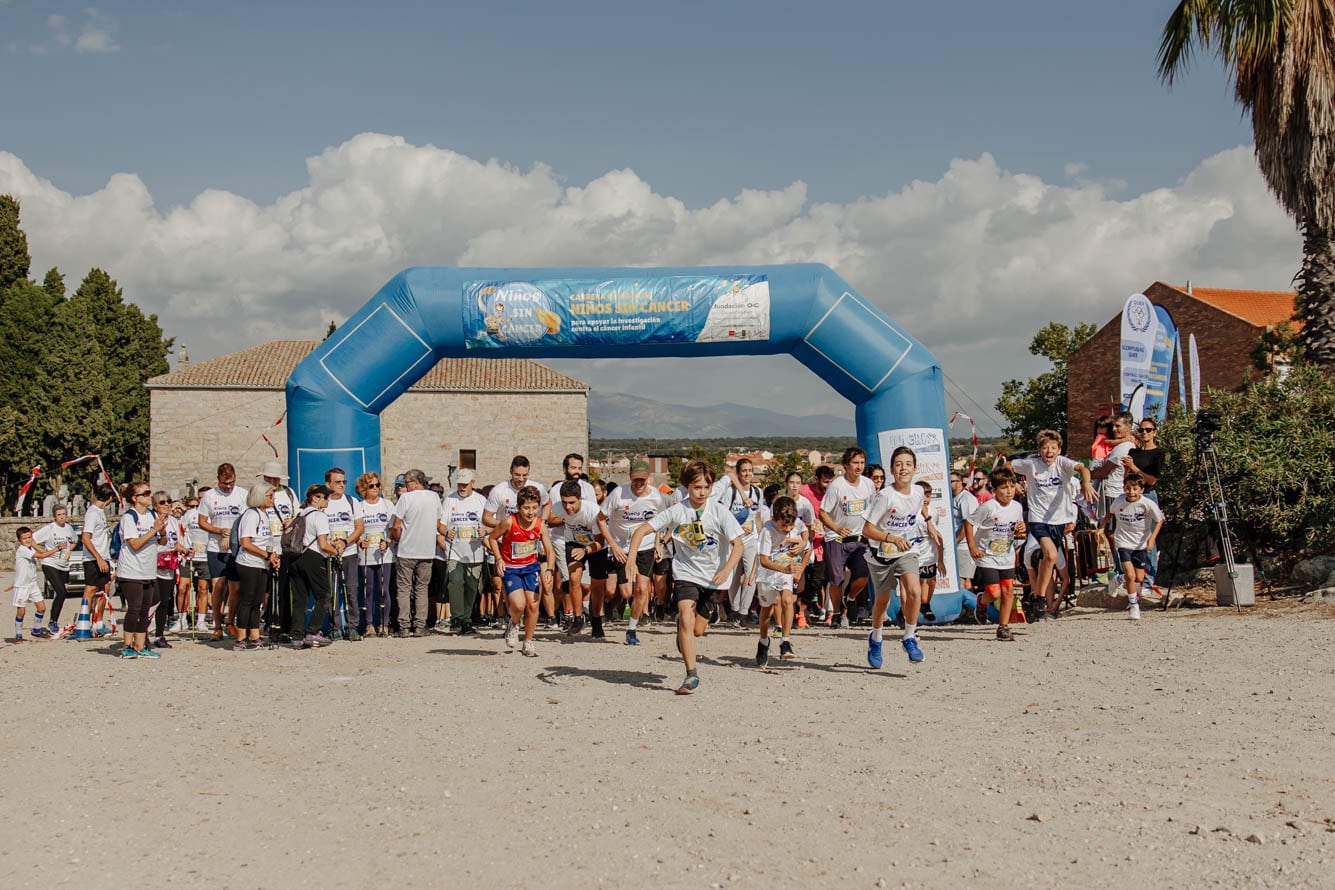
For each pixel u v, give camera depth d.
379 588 13.02
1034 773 5.98
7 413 45.00
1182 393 18.50
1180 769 5.97
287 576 12.05
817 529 13.35
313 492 11.82
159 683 9.62
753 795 5.71
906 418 14.04
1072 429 44.69
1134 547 12.48
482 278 14.16
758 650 9.91
